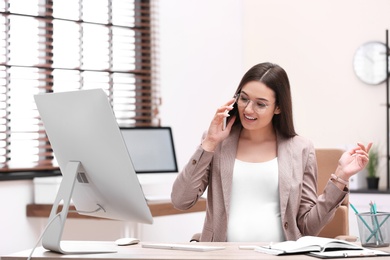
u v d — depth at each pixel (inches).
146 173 205.3
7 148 193.6
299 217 122.5
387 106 224.5
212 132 117.4
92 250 104.0
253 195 122.5
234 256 96.4
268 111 120.3
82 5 208.7
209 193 124.8
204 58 230.4
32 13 198.7
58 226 103.2
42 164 199.6
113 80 215.5
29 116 197.8
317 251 98.6
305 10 237.6
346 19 233.5
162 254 99.5
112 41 215.2
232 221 121.4
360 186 225.8
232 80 235.8
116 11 216.1
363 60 230.4
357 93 231.9
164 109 223.6
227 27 235.1
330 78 235.1
